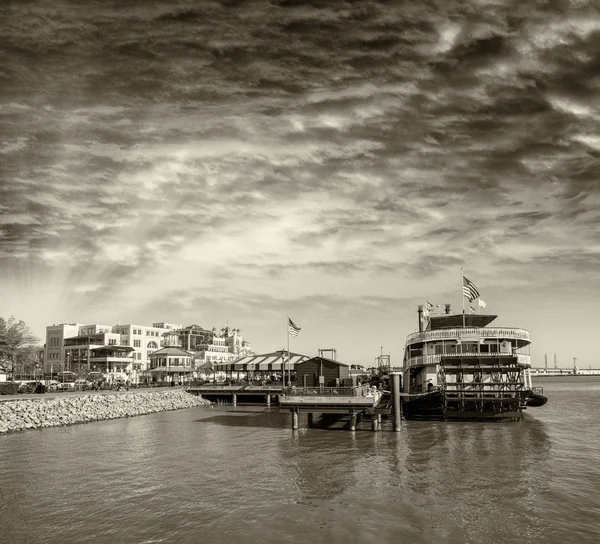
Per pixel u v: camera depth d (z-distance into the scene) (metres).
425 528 22.05
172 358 117.75
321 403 48.12
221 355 169.75
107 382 100.25
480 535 21.31
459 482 28.98
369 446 40.41
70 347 133.50
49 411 56.28
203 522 22.94
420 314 75.62
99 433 48.66
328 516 23.55
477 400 54.09
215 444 42.03
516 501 25.50
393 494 26.73
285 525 22.48
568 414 68.94
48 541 21.09
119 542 20.89
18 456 36.88
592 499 25.81
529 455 36.41
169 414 68.50
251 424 55.97
